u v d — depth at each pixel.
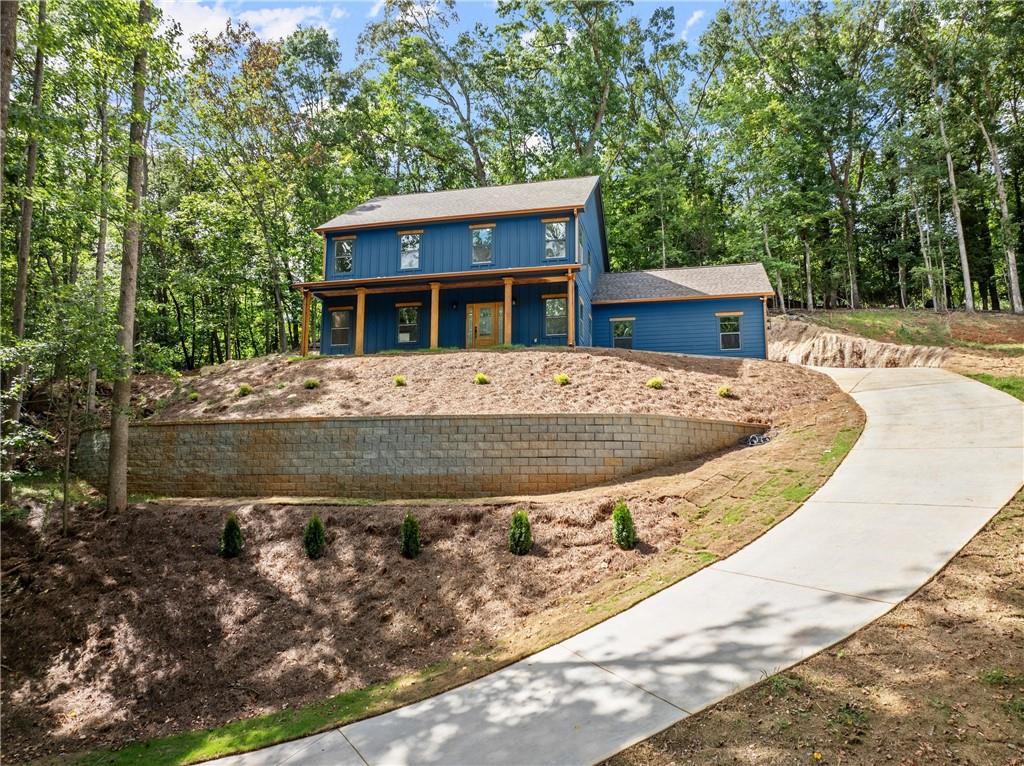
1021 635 4.94
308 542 10.52
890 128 31.14
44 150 13.96
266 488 13.95
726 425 13.39
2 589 10.93
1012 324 23.97
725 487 10.46
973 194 30.03
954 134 29.75
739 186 35.81
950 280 34.69
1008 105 31.48
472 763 4.56
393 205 25.16
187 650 8.94
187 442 14.80
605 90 34.50
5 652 9.53
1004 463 9.02
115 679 8.66
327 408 15.52
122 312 13.28
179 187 27.89
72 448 16.27
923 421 11.82
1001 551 6.48
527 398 14.80
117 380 13.07
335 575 9.91
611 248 34.72
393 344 23.25
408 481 13.01
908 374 16.38
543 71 36.31
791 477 10.30
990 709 4.12
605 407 14.00
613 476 12.30
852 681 4.72
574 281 20.44
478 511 10.80
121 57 13.58
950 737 3.90
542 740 4.68
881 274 38.53
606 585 8.25
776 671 5.05
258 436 14.25
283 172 28.62
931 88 30.20
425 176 37.19
